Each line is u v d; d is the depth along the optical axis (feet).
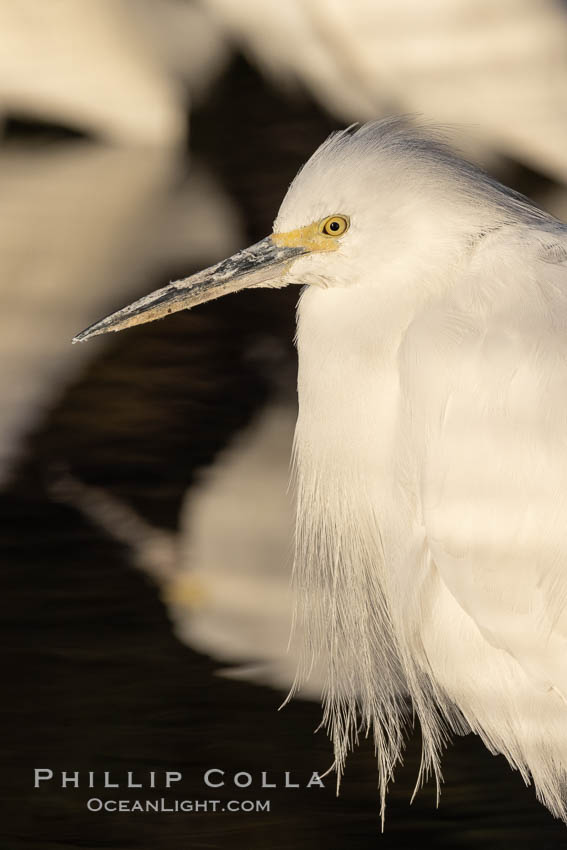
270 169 29.35
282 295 20.36
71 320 18.92
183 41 34.01
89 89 33.04
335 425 16.57
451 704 16.75
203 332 18.76
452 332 16.47
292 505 17.34
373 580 16.67
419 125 16.63
